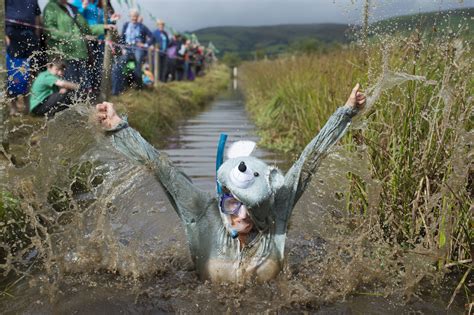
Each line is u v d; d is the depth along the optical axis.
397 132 5.84
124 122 4.79
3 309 4.30
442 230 4.95
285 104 13.89
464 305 4.50
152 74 17.44
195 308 4.38
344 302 4.54
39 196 5.15
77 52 9.28
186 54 28.47
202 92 26.09
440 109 5.50
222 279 4.72
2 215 5.55
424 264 4.87
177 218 5.79
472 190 5.28
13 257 5.08
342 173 5.33
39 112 8.88
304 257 5.41
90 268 5.08
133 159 4.79
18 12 8.72
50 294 4.56
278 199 4.75
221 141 5.07
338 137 4.94
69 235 5.22
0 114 6.18
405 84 5.82
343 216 5.65
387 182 5.71
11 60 8.73
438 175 5.38
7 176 5.41
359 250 5.06
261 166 4.59
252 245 4.72
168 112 15.61
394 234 5.50
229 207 4.60
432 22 5.90
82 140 4.96
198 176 8.71
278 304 4.44
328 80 10.05
